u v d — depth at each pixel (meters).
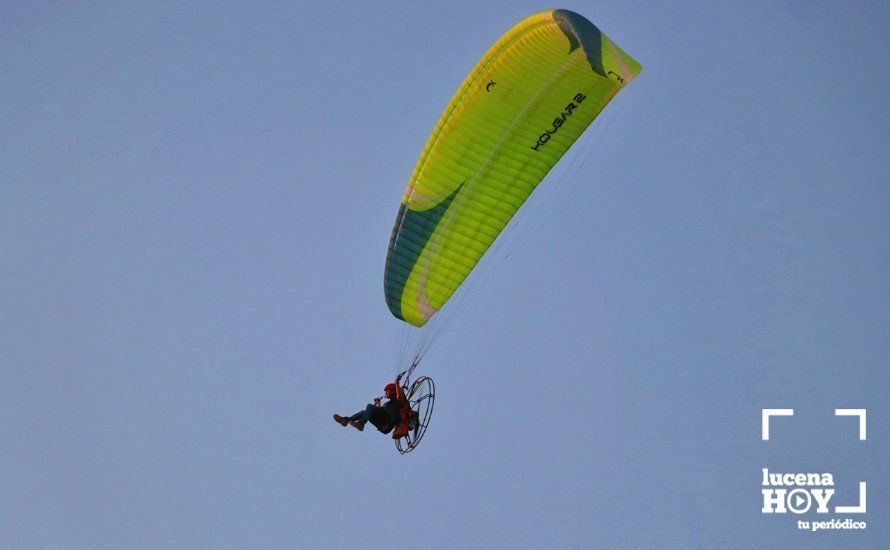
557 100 88.19
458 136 88.88
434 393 90.50
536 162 90.50
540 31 83.62
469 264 94.06
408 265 92.81
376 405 89.94
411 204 91.25
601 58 77.75
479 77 86.88
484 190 91.12
